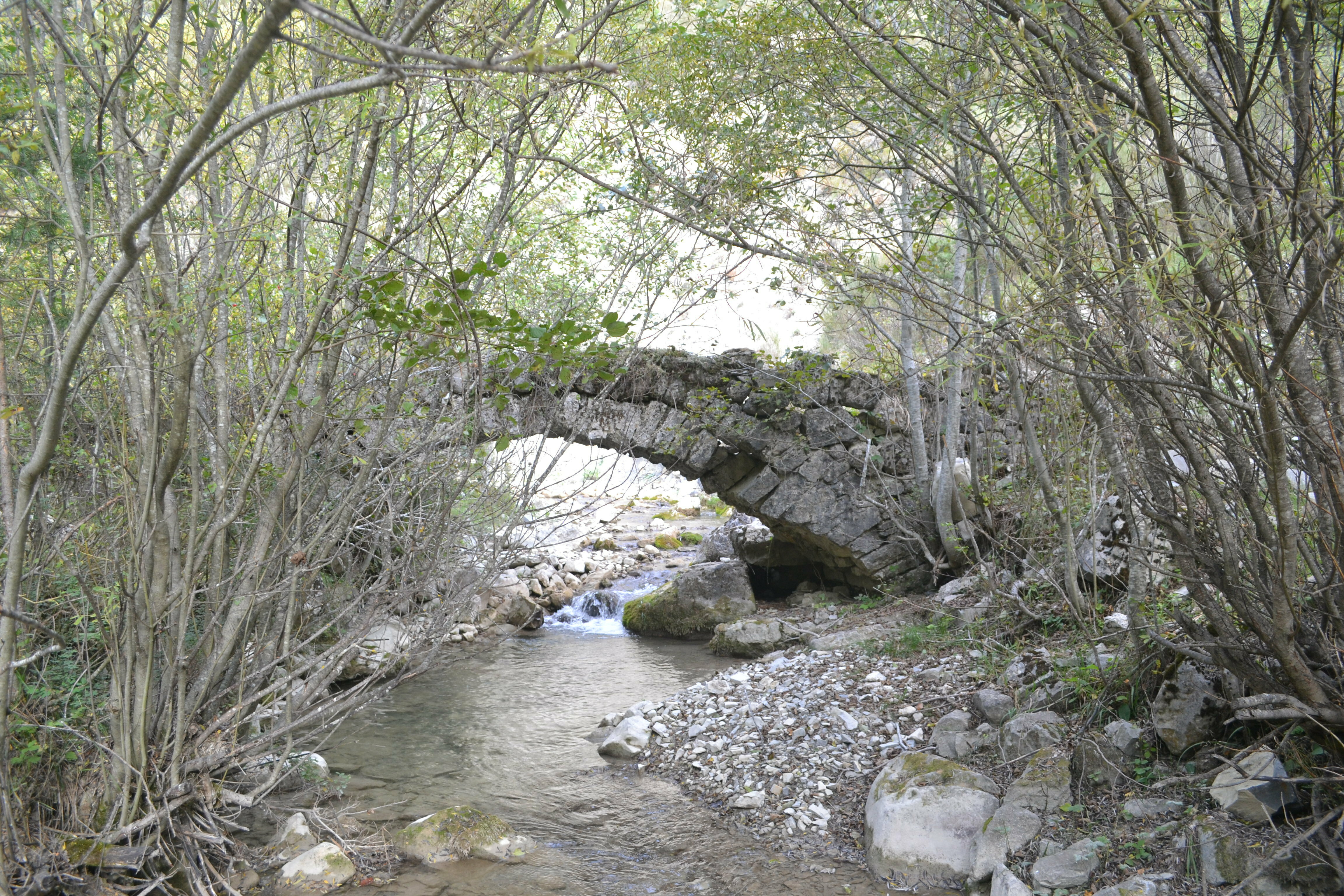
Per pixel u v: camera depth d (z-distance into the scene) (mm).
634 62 5328
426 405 5988
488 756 7348
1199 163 3311
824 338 13312
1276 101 3188
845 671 7777
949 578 10336
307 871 5059
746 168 5543
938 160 4484
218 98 2168
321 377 5031
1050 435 7129
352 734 7945
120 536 4668
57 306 4676
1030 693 5875
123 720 4473
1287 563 3244
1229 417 3424
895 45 4047
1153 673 5047
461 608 5766
